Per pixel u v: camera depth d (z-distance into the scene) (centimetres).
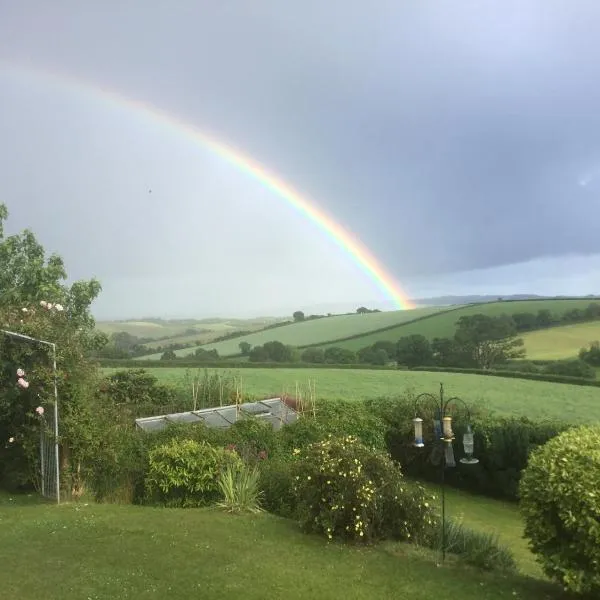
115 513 757
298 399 1800
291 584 540
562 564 511
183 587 521
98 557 588
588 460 511
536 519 535
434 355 4994
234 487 830
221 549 628
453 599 523
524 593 543
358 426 1499
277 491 844
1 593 490
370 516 687
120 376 1777
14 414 913
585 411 2780
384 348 5262
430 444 1595
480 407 1905
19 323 896
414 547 675
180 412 1619
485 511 1359
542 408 2834
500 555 655
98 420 905
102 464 891
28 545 619
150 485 866
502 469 1484
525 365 4338
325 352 5072
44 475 893
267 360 4859
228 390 1903
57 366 874
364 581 556
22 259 1342
